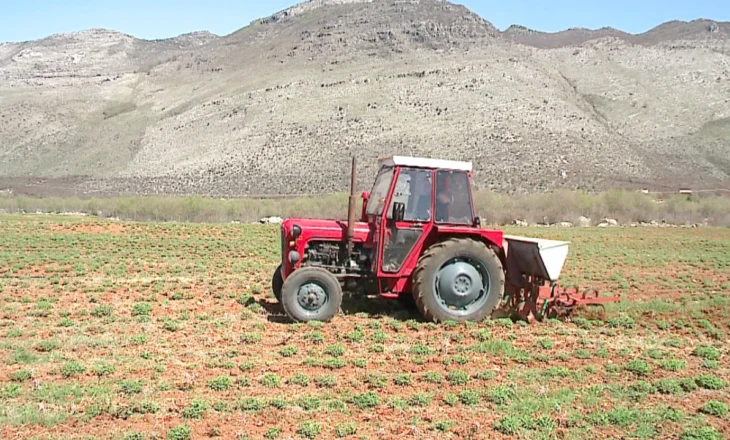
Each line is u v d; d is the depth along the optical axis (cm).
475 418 742
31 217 3744
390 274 1135
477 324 1141
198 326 1116
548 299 1196
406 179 1140
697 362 988
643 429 719
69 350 955
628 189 5581
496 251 1174
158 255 2181
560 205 4303
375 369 906
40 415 705
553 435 703
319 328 1098
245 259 2125
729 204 4484
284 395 795
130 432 675
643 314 1305
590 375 906
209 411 737
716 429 732
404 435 693
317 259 1161
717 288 1694
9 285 1510
